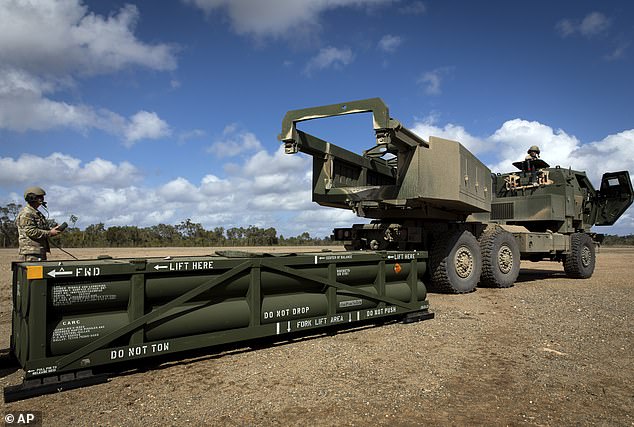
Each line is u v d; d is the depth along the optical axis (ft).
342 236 33.78
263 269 17.28
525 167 46.01
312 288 19.11
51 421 10.88
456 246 31.40
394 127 22.24
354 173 32.96
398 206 28.32
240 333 16.43
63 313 13.32
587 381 14.01
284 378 13.98
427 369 14.97
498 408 11.85
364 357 16.28
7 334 19.98
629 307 26.73
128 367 15.05
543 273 52.26
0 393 12.92
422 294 23.27
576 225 47.91
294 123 24.27
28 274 12.44
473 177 30.86
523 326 21.50
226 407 11.71
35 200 18.08
